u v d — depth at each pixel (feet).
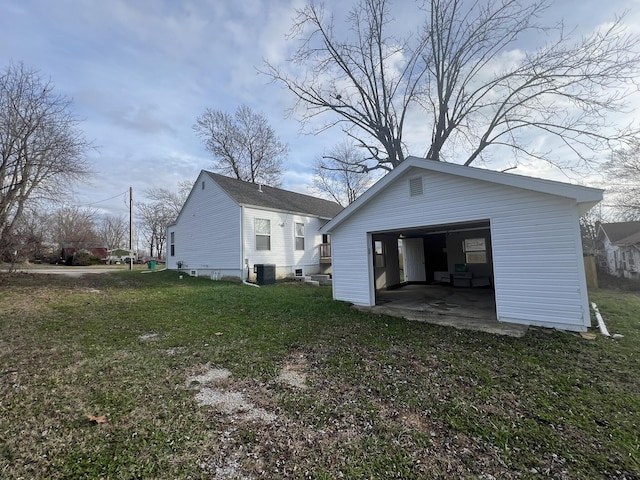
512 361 12.25
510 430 7.63
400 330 17.04
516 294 17.70
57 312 21.20
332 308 22.82
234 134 78.54
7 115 35.53
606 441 7.16
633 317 19.24
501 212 18.11
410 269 43.91
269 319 19.70
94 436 7.33
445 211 20.18
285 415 8.39
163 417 8.24
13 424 7.79
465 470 6.25
